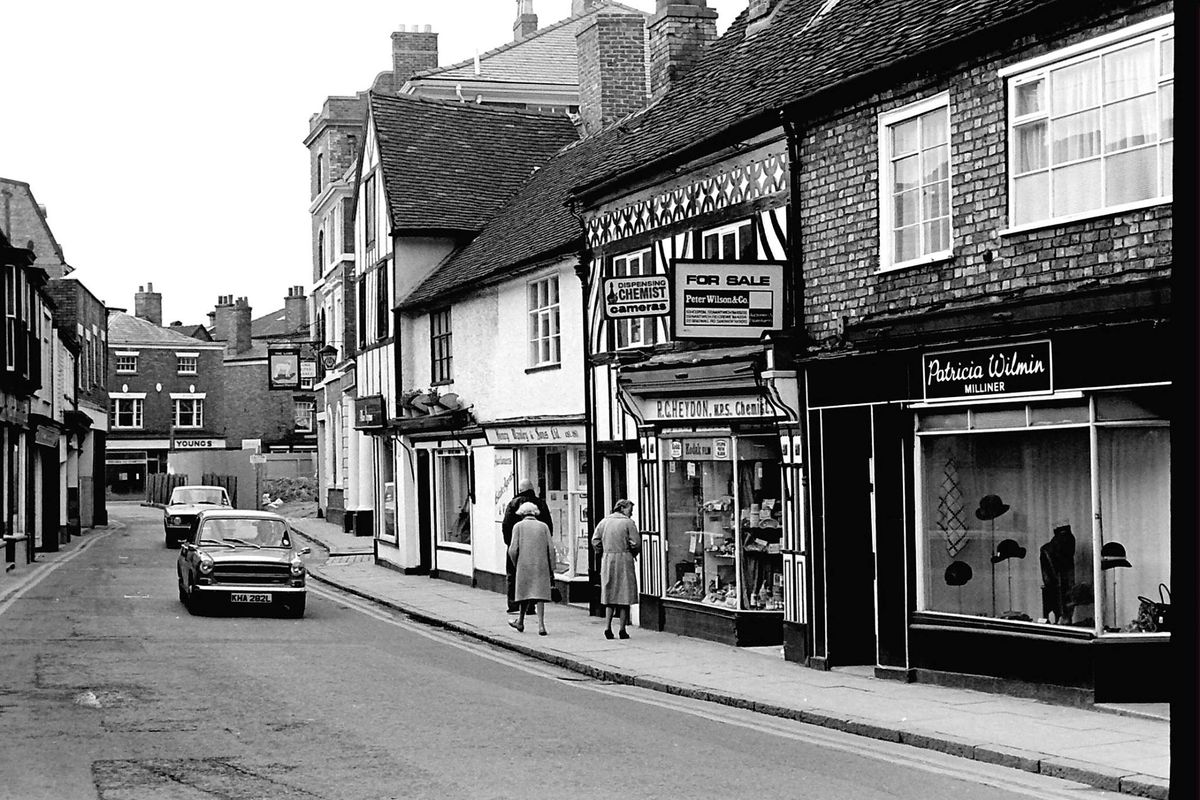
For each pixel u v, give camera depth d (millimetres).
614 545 19172
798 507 16453
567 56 46344
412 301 32125
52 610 22953
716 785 9633
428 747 11078
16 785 9461
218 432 86000
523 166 35625
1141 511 12562
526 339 25703
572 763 10430
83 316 51562
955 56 14031
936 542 14711
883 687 14391
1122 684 12531
